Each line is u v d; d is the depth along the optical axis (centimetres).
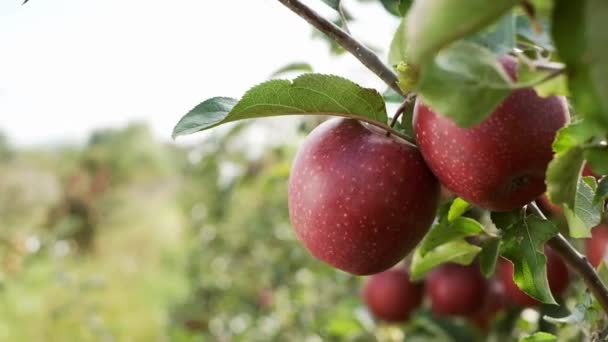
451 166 54
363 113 57
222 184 175
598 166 46
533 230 57
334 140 59
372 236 58
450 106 44
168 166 523
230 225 229
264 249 216
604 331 62
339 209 57
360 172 57
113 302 345
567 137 46
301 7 58
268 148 162
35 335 261
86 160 511
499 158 52
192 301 223
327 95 55
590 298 63
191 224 250
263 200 220
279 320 193
